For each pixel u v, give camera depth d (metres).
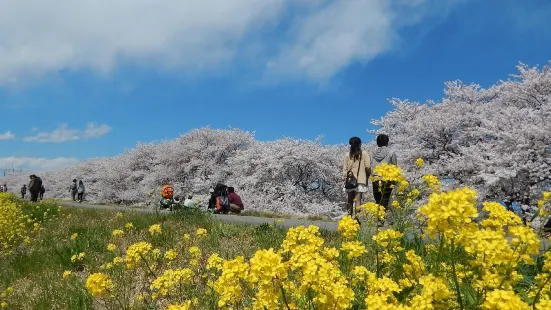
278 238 7.10
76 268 6.71
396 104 22.70
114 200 36.22
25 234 10.44
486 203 2.71
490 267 2.58
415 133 19.03
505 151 15.34
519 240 2.26
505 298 1.89
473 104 19.48
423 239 4.45
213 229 8.14
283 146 26.06
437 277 2.62
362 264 4.17
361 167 9.02
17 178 65.69
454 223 2.19
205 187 29.69
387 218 5.02
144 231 8.69
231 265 2.71
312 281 2.47
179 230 8.69
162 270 5.65
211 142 33.47
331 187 25.48
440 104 20.88
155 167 34.00
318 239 3.07
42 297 5.28
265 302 2.41
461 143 18.25
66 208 17.28
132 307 4.48
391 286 2.63
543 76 17.36
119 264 5.87
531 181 14.47
